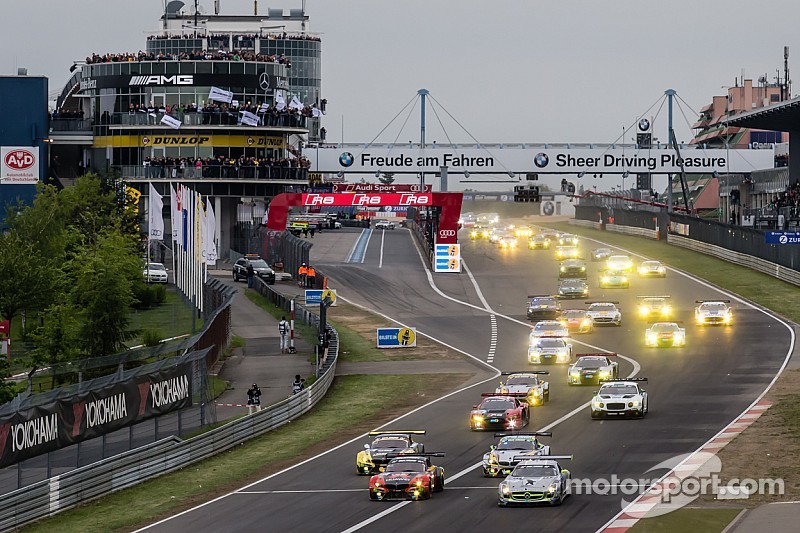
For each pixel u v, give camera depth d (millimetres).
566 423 140000
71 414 114688
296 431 147000
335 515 102750
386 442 121250
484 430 138250
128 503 113875
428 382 179250
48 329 179625
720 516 96750
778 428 132750
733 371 175625
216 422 145375
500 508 101875
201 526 102625
